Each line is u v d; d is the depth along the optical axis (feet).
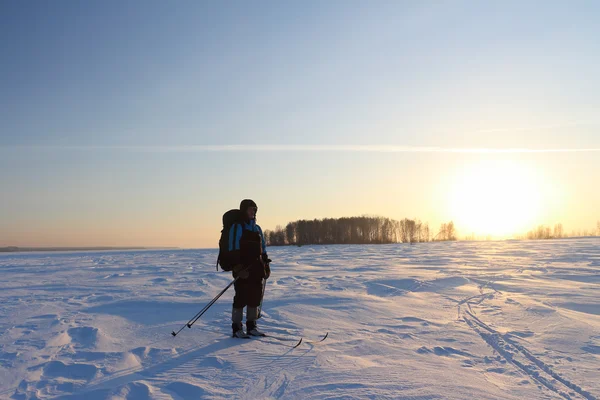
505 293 27.17
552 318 18.99
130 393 10.45
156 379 11.39
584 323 17.89
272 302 23.76
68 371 12.37
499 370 12.11
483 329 17.21
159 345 15.05
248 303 16.21
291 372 11.79
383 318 19.71
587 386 10.72
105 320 19.58
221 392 10.40
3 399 10.27
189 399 10.11
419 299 25.29
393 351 13.98
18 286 35.76
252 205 17.02
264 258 17.07
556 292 26.78
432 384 10.74
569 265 48.19
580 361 12.85
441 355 13.65
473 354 13.78
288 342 15.24
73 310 22.62
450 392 10.22
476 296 26.16
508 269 44.39
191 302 24.11
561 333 16.28
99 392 10.45
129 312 21.72
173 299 25.26
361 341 15.25
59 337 16.28
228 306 22.97
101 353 14.02
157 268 56.13
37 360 13.39
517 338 15.58
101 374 11.95
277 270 48.32
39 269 59.00
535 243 139.54
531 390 10.50
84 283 37.19
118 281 38.42
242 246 16.42
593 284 30.99
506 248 103.76
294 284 33.35
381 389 10.38
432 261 60.85
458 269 45.60
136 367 12.57
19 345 15.23
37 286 35.45
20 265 70.59
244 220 16.79
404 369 11.99
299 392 10.29
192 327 17.98
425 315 20.39
